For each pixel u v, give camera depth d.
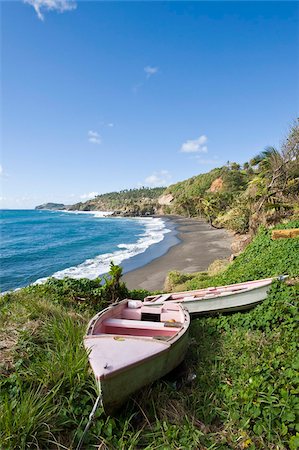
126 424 3.45
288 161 23.28
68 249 31.19
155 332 5.48
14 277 19.52
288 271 8.14
